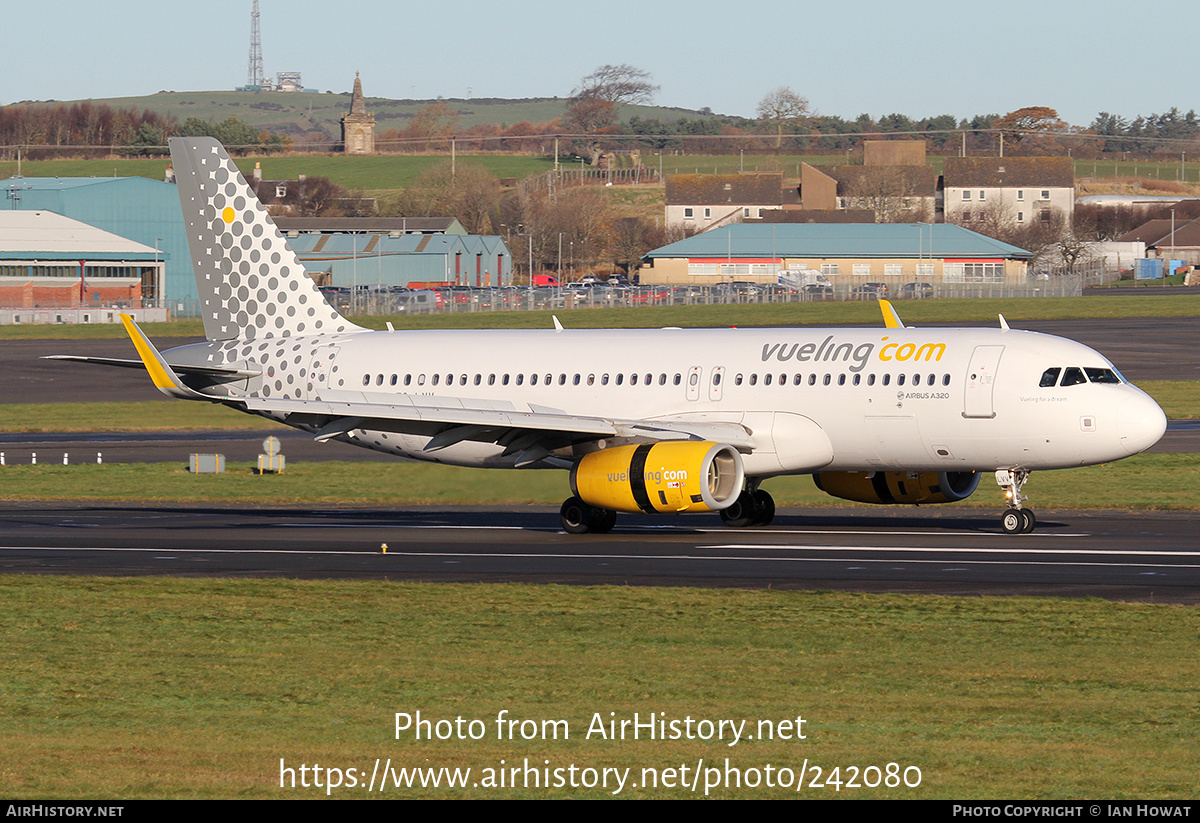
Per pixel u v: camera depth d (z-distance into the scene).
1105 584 104.06
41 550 131.88
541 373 155.00
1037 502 167.50
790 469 143.38
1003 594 100.31
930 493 149.25
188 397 139.62
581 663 78.94
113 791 57.25
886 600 97.25
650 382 149.62
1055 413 132.75
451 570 116.81
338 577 113.44
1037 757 60.53
